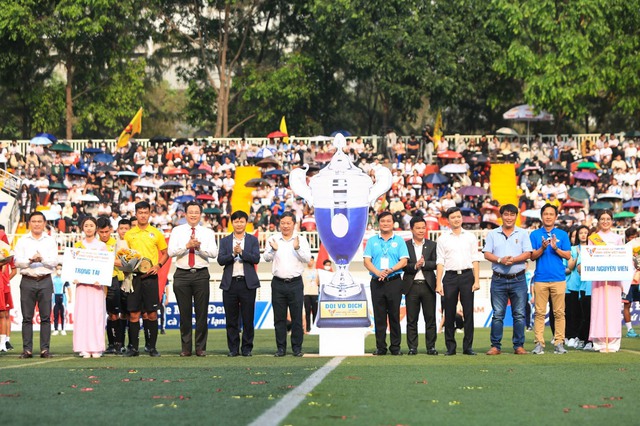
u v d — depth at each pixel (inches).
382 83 1989.4
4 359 653.9
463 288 659.4
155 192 1647.4
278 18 2273.6
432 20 1945.1
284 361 610.5
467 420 360.5
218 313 1274.6
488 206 1517.0
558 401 408.5
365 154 1759.4
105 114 2146.9
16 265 662.5
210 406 392.8
